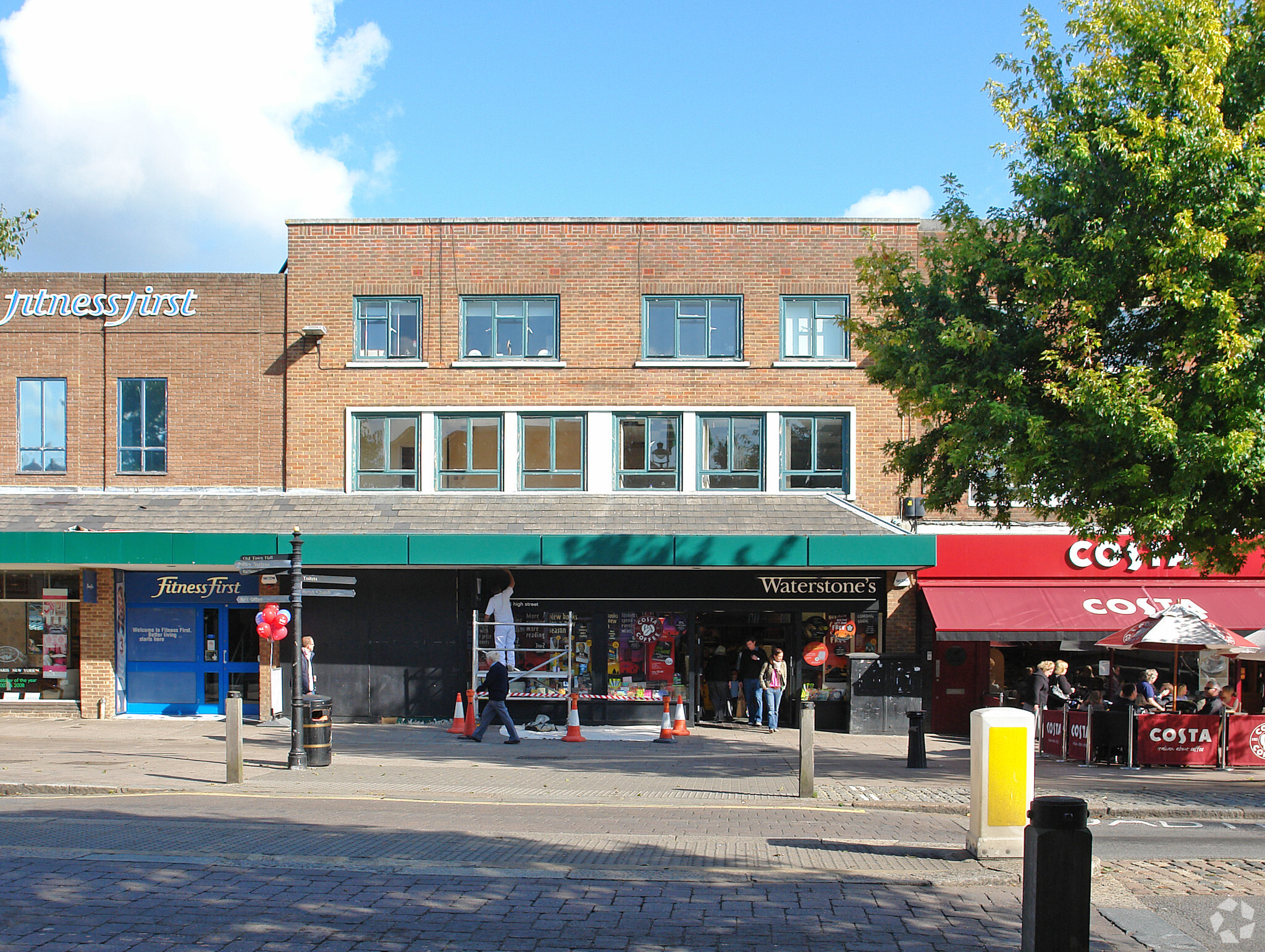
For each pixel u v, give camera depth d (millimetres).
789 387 20984
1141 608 19938
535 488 21094
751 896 7562
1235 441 11773
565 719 20406
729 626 21453
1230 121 13281
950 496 14891
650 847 9508
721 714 21344
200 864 8234
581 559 19000
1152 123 12766
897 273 15727
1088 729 16672
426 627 20719
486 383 21094
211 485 21172
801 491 20953
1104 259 13367
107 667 20875
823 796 12891
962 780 14312
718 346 21203
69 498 20891
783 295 21172
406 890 7531
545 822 10922
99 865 8117
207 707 21125
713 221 21219
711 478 21109
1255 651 17000
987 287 14992
